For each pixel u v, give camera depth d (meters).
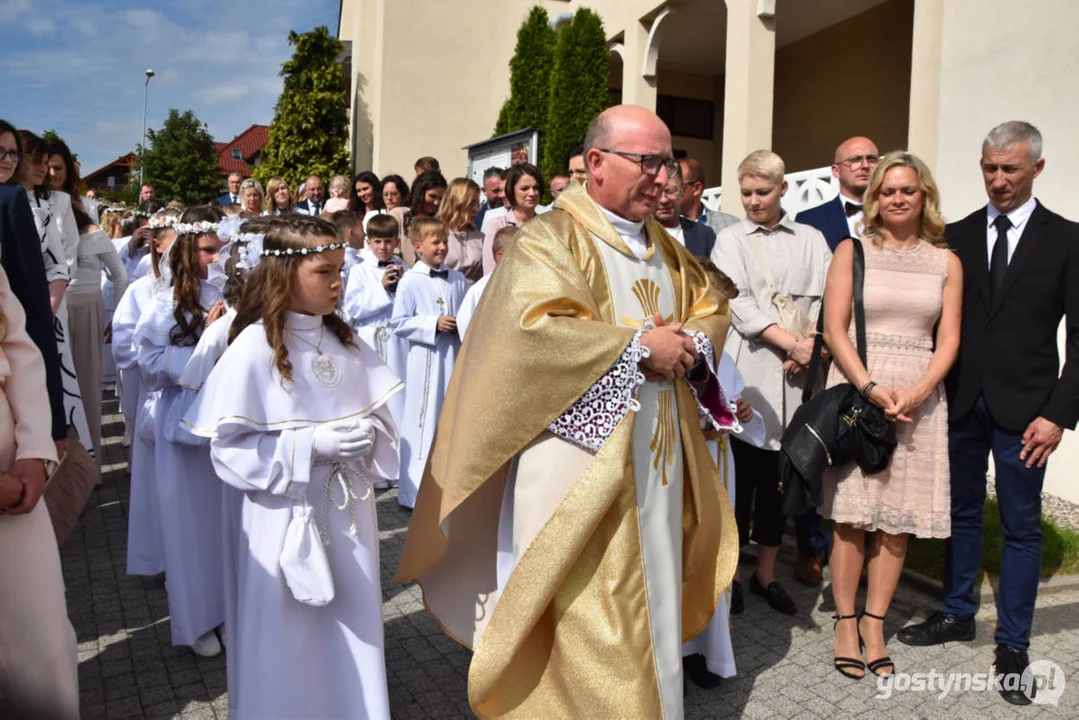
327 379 3.00
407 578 3.24
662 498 2.88
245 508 2.90
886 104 11.30
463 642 3.24
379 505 6.21
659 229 3.27
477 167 11.77
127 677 3.61
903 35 10.97
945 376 3.81
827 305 3.89
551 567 2.68
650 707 2.68
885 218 3.85
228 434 2.79
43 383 2.74
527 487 2.83
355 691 2.91
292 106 17.86
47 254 5.01
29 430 2.66
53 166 5.70
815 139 12.75
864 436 3.62
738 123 9.07
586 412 2.73
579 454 2.79
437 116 15.73
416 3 15.50
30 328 3.27
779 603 4.42
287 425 2.86
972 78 6.43
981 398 3.88
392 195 8.51
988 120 6.31
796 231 4.62
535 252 2.81
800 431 3.67
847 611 3.82
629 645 2.70
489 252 6.30
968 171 6.46
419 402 6.00
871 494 3.70
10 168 3.56
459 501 2.78
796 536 4.89
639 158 2.84
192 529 3.78
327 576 2.78
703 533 3.09
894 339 3.75
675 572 2.90
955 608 4.09
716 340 3.13
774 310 4.46
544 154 11.26
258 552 2.85
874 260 3.82
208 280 4.17
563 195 3.11
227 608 3.08
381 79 15.42
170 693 3.48
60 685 2.76
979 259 3.86
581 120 10.79
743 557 5.18
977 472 4.00
